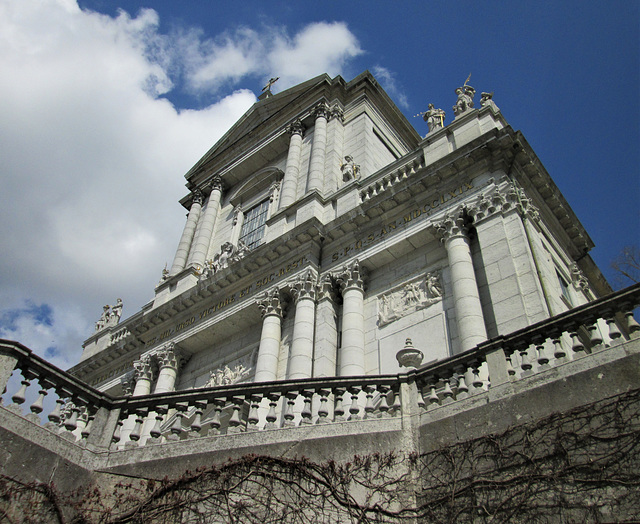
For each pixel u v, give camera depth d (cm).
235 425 1074
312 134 2692
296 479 962
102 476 1026
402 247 1802
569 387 882
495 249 1523
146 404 1139
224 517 933
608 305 926
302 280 1917
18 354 1031
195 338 2242
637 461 768
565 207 1948
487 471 877
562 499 793
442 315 1588
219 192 3011
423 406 1035
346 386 1100
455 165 1748
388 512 902
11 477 917
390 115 2888
